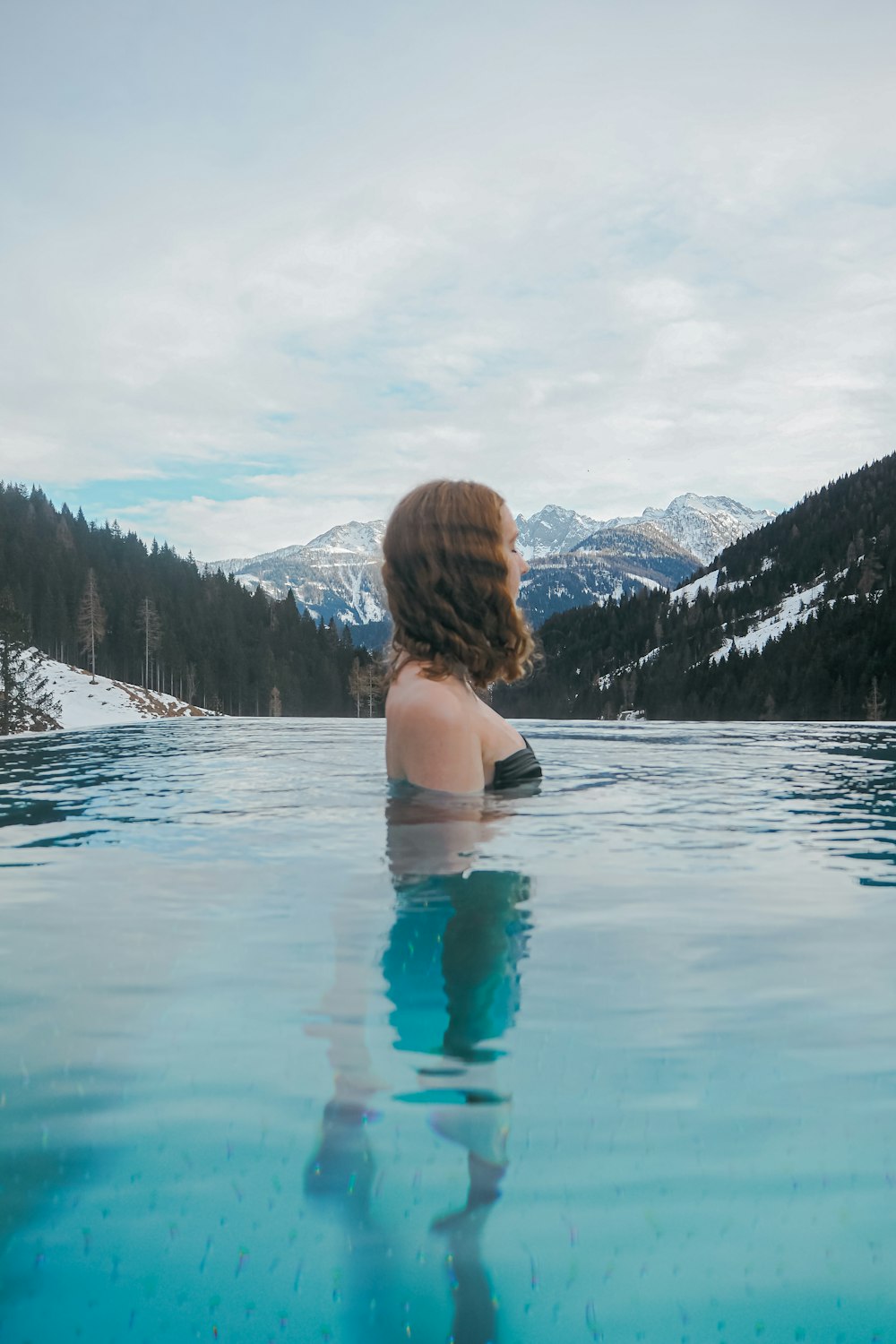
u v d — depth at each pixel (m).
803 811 2.21
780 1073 0.77
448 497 1.80
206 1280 0.55
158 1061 0.79
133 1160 0.64
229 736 6.11
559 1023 0.87
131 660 77.31
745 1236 0.58
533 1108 0.71
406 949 1.09
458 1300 0.53
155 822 2.05
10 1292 0.54
